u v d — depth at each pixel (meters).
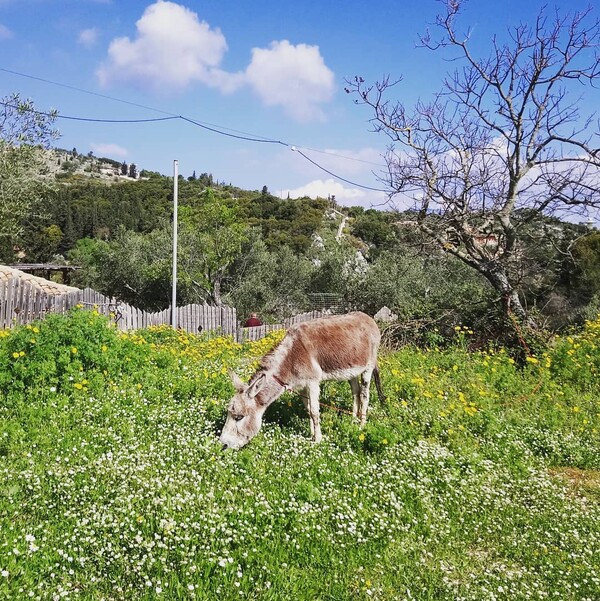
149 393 7.99
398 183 14.87
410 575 4.59
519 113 14.15
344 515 5.19
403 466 6.60
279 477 5.92
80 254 58.75
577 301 22.41
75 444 6.07
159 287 39.78
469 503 5.96
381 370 10.99
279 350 7.12
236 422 6.64
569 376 11.61
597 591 4.60
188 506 4.98
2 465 5.41
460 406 8.76
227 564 4.23
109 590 3.89
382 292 34.19
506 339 14.67
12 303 18.19
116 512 4.79
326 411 8.32
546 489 6.52
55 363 8.01
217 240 34.56
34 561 3.95
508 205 14.56
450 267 21.50
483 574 4.71
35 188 21.89
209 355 12.20
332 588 4.26
